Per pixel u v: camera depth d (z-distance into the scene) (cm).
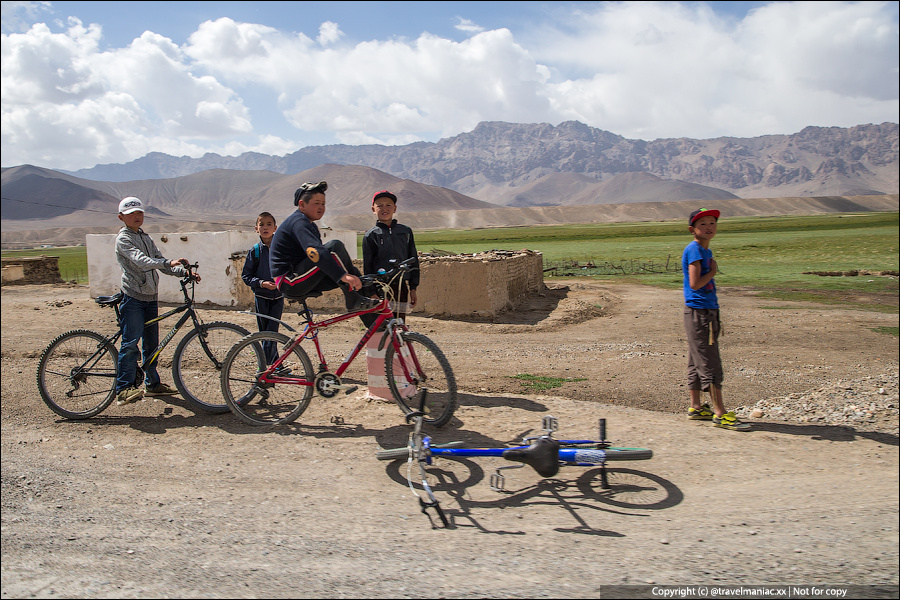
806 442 500
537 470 399
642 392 713
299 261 547
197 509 385
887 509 367
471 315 1473
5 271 2533
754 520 356
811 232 10238
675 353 1015
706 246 542
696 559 309
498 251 1919
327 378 548
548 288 2384
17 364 841
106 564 312
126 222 591
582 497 398
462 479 432
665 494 399
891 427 555
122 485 427
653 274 3481
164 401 630
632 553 318
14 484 429
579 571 298
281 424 551
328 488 417
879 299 1939
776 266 3672
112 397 597
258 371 561
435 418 541
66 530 355
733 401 686
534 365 898
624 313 1655
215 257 1614
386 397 607
